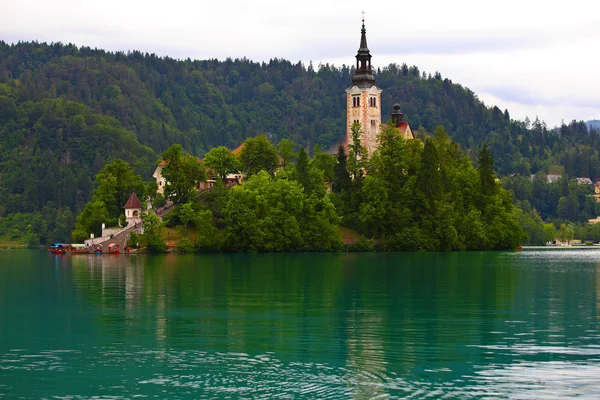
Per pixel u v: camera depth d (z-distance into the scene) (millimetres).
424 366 66625
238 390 60000
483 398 58000
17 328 84500
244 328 83875
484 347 73938
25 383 62375
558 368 65938
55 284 131000
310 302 104688
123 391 60156
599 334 80375
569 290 119562
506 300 107000
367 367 66312
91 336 79750
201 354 71188
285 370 65375
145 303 104125
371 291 118250
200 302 104938
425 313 94062
